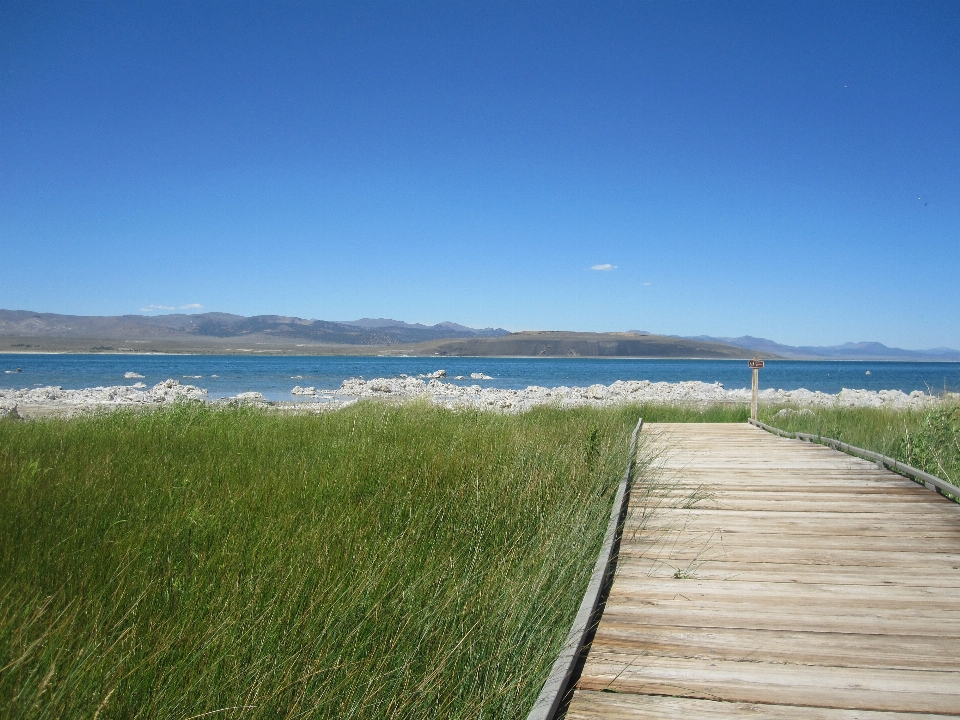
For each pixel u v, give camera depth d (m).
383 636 3.54
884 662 3.61
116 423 10.89
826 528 6.33
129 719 2.83
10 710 2.73
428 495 6.75
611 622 4.16
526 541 5.55
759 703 3.19
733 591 4.70
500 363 155.25
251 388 42.19
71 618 3.49
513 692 3.14
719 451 11.20
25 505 5.65
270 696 2.94
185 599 3.91
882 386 57.34
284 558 4.59
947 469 8.77
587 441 9.30
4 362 99.12
